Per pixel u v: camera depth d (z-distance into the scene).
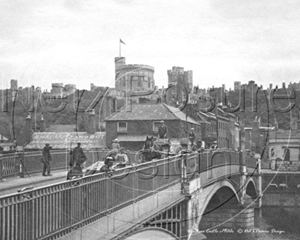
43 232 10.49
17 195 9.55
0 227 9.07
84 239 11.67
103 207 12.49
